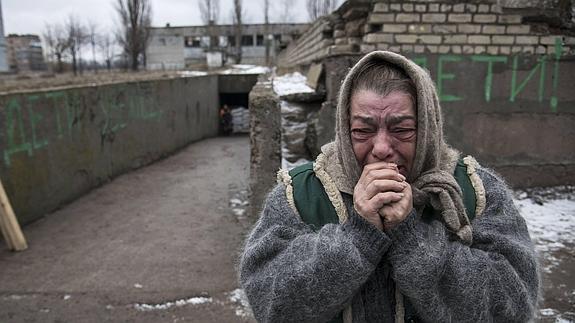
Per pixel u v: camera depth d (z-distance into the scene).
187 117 13.18
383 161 1.26
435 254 1.18
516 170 5.40
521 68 5.22
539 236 4.32
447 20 5.12
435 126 1.29
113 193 7.33
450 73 5.19
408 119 1.25
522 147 5.38
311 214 1.39
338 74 4.93
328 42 6.38
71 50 26.98
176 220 5.83
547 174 5.43
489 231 1.32
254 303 1.33
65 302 3.72
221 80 16.94
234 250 4.73
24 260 4.59
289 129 5.14
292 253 1.27
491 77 5.22
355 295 1.30
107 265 4.43
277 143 4.04
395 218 1.18
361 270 1.17
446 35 5.14
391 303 1.31
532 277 1.32
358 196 1.22
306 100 5.50
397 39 5.12
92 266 4.41
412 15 5.12
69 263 4.50
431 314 1.20
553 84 5.27
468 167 1.44
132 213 6.19
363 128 1.27
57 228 5.61
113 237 5.23
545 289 3.45
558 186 5.45
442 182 1.28
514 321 1.25
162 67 38.16
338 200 1.35
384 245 1.19
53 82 9.07
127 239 5.16
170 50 43.94
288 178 1.48
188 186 7.73
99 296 3.80
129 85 9.11
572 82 5.28
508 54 5.19
